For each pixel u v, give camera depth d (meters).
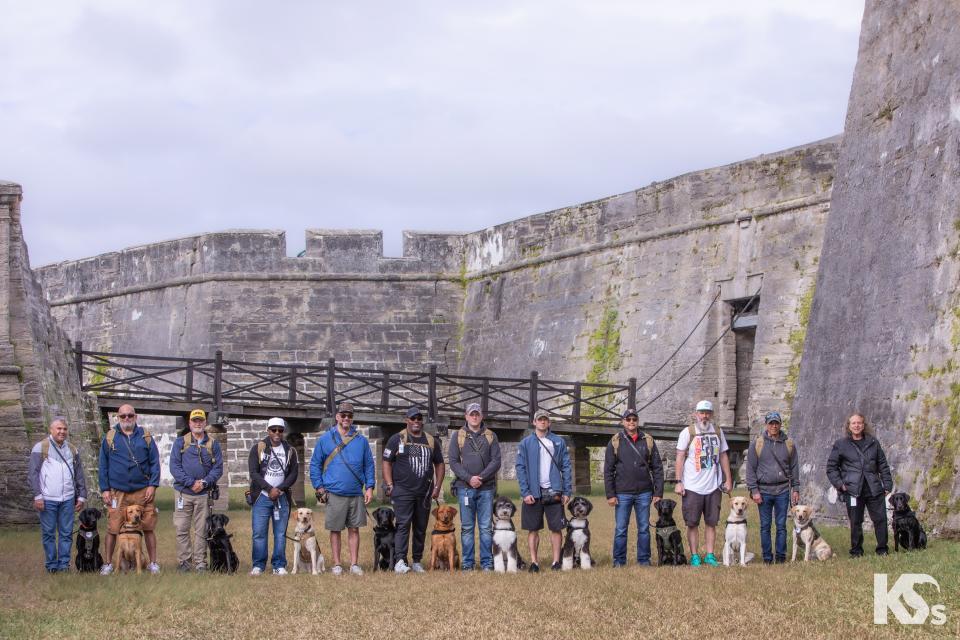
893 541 15.40
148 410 24.53
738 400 28.45
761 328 26.98
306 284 37.53
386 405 25.16
